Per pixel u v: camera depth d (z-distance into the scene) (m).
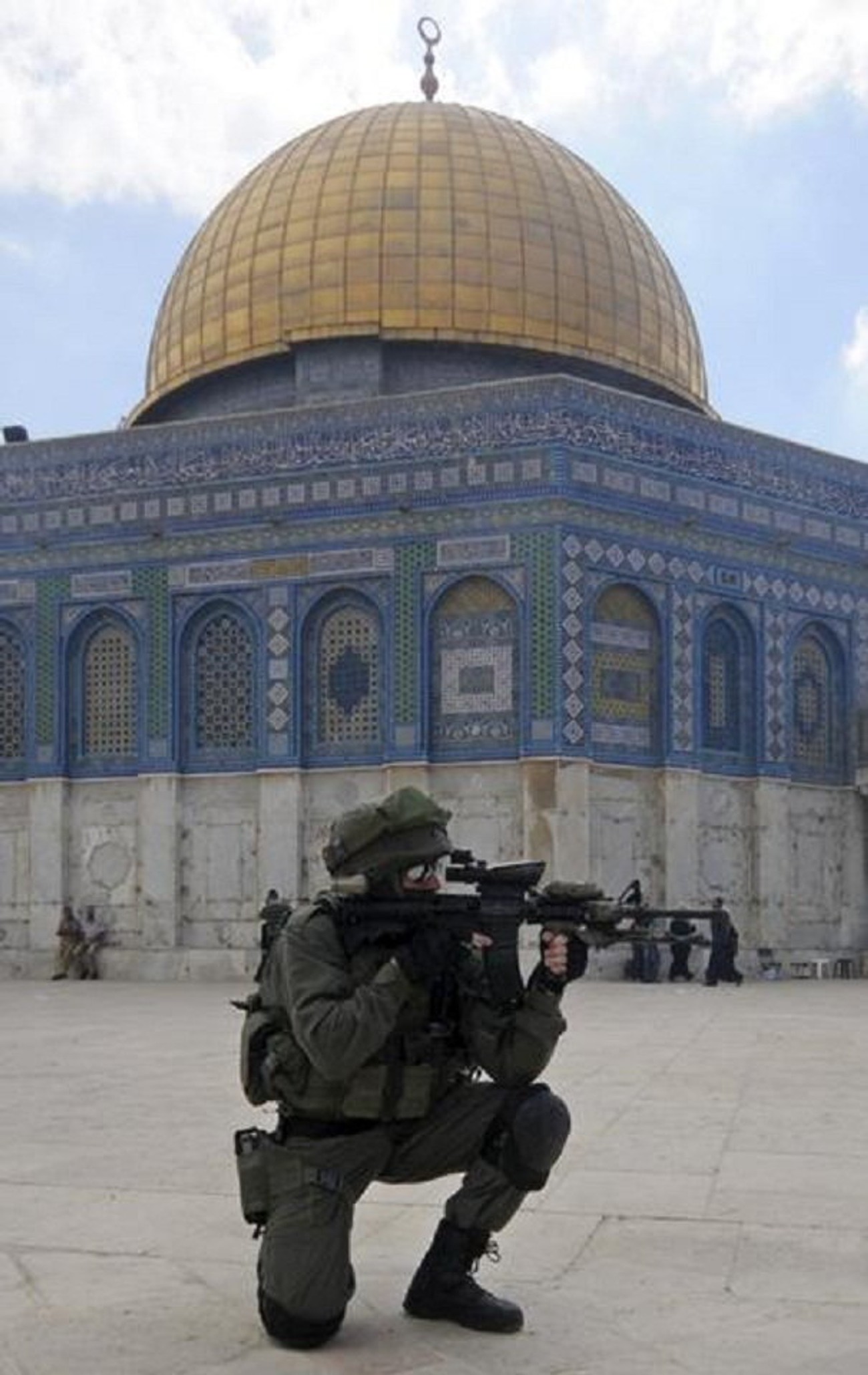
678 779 27.08
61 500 29.14
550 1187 7.82
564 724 25.86
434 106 34.34
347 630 27.48
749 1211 7.29
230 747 28.06
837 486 29.75
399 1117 5.41
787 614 28.94
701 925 26.48
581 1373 4.97
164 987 25.94
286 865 27.34
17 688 29.36
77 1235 6.82
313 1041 5.20
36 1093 11.60
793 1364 5.04
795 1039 15.59
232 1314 5.61
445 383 31.77
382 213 31.94
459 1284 5.46
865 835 29.92
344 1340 5.32
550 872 25.67
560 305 32.16
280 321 32.28
